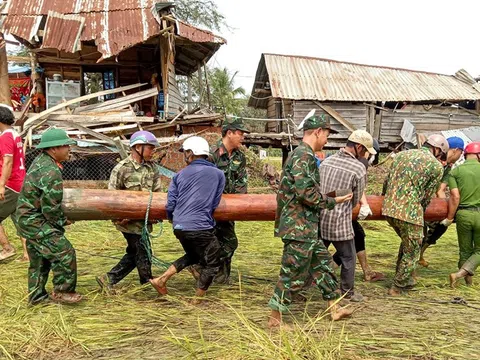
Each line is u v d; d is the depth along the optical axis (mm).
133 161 4531
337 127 16688
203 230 4066
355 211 4500
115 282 4488
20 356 3098
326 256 3678
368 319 3775
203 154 4176
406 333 3434
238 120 4629
